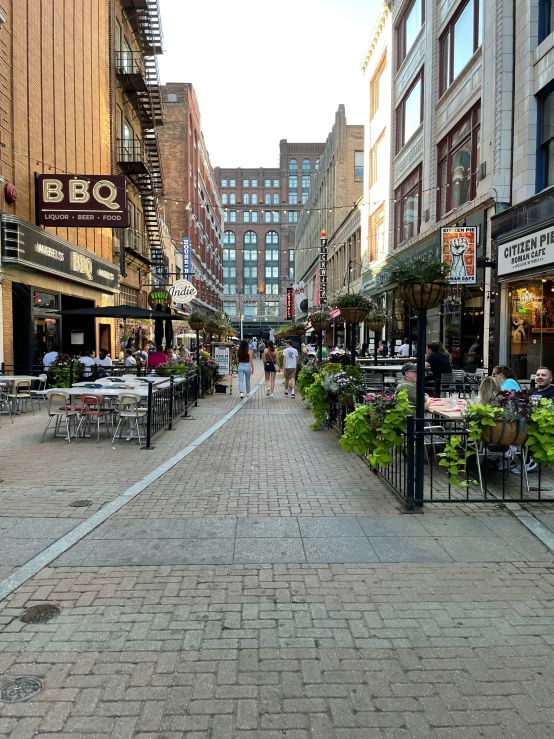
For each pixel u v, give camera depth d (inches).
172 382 420.2
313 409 423.8
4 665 116.2
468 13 682.2
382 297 1082.1
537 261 488.7
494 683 111.5
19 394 506.9
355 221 1359.5
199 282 2373.3
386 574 161.2
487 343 610.9
